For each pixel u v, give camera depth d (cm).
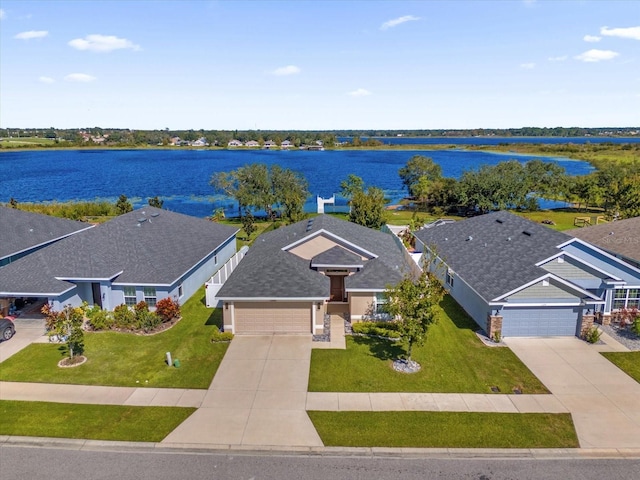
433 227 3634
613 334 2256
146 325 2278
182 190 8931
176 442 1435
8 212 3188
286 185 5638
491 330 2183
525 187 6084
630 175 6594
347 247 2627
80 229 3462
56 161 16450
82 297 2505
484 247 2794
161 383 1794
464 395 1712
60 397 1689
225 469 1318
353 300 2375
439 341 2175
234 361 1977
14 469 1316
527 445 1423
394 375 1858
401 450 1401
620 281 2317
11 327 2195
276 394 1717
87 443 1431
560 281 2134
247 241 4253
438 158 16725
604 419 1561
